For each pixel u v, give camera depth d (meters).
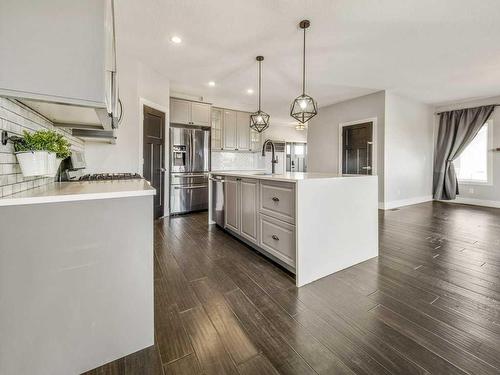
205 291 1.88
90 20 1.03
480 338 1.35
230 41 2.99
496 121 5.34
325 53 3.30
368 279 2.06
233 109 6.29
